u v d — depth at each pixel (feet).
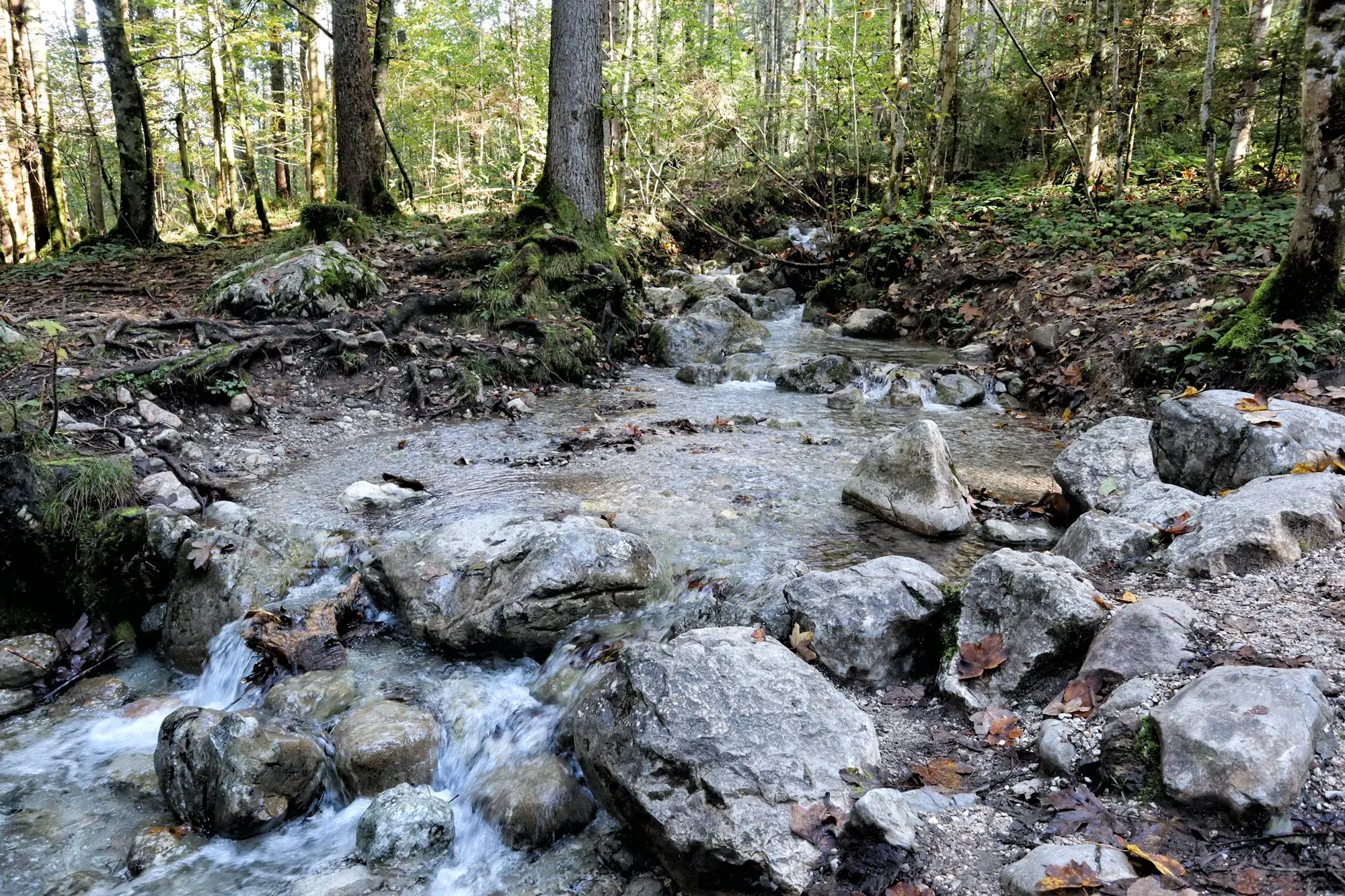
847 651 11.64
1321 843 6.93
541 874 9.55
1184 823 7.55
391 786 11.35
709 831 8.17
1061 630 10.34
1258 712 7.79
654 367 34.55
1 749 12.55
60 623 15.51
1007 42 76.95
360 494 18.66
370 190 42.78
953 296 37.73
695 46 56.90
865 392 29.17
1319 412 14.71
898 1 48.80
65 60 62.95
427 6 62.28
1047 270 34.22
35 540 15.39
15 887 9.93
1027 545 16.20
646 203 55.67
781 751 8.84
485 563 14.55
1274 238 28.07
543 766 10.80
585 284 33.99
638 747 9.10
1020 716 10.00
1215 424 14.67
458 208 54.85
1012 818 8.24
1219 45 41.83
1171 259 28.96
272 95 76.23
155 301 30.48
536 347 30.40
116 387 21.53
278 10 57.16
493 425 25.39
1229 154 40.16
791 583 12.84
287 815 10.96
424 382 27.20
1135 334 25.25
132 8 59.26
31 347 22.08
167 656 14.98
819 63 52.85
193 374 22.86
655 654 10.07
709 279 49.34
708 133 55.26
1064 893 6.88
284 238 36.42
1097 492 16.29
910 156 61.57
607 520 17.39
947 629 11.87
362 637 14.55
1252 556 11.41
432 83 60.49
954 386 28.12
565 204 37.58
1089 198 40.50
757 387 30.86
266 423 23.41
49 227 51.13
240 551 15.61
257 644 13.52
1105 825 7.77
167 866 10.23
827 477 20.40
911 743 10.01
